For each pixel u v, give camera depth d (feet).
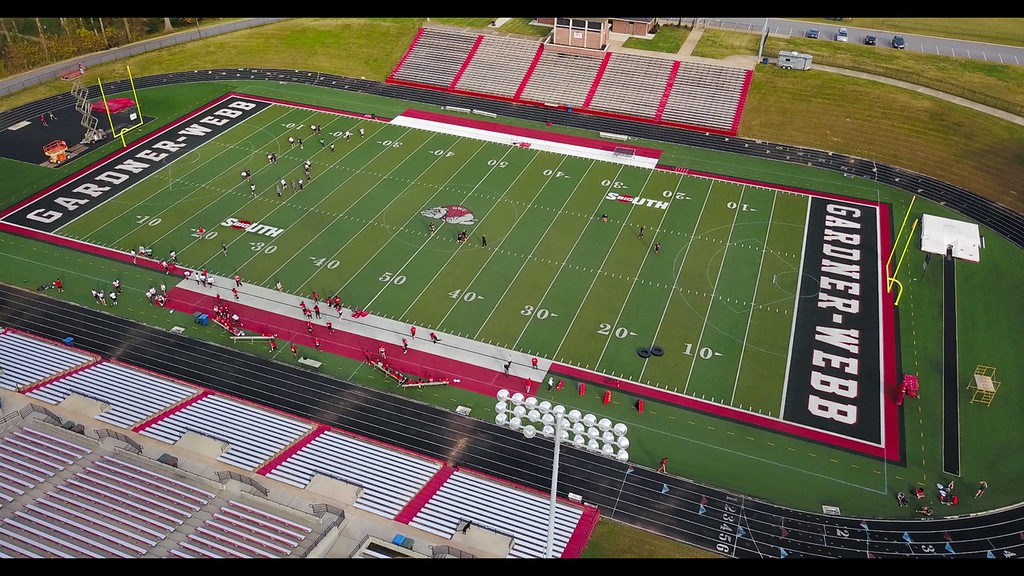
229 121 246.47
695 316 162.20
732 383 145.69
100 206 199.52
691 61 265.75
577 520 118.42
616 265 178.29
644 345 154.40
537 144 234.38
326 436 131.03
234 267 176.76
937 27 303.48
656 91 255.91
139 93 265.34
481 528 105.81
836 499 123.95
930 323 161.27
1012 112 238.48
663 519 120.16
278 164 220.84
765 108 245.65
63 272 174.40
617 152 227.40
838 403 141.79
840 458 131.13
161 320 160.76
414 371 148.36
